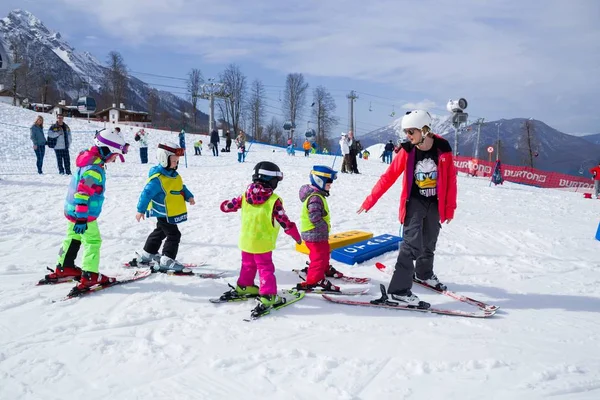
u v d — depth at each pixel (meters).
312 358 3.28
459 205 12.24
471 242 7.49
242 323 3.85
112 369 3.05
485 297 4.81
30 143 22.53
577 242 7.91
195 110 81.94
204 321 3.85
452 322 4.05
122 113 73.25
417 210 4.37
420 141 4.29
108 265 5.38
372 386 2.92
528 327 3.97
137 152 26.17
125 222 7.64
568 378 3.05
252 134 81.56
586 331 3.92
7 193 10.10
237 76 78.88
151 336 3.56
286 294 4.57
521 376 3.08
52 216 7.88
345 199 11.40
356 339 3.62
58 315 3.89
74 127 30.98
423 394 2.83
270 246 4.21
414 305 4.29
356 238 6.76
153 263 5.31
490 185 23.84
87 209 4.25
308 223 4.72
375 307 4.36
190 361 3.18
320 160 28.86
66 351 3.27
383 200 11.46
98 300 4.27
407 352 3.41
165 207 4.98
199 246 6.41
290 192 11.87
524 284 5.31
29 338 3.46
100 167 4.44
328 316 4.10
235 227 7.57
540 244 7.58
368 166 25.73
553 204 15.14
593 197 21.58
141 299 4.29
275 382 2.93
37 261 5.44
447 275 5.59
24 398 2.70
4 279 4.78
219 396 2.76
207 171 17.69
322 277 4.77
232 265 5.59
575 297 4.86
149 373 3.01
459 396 2.81
